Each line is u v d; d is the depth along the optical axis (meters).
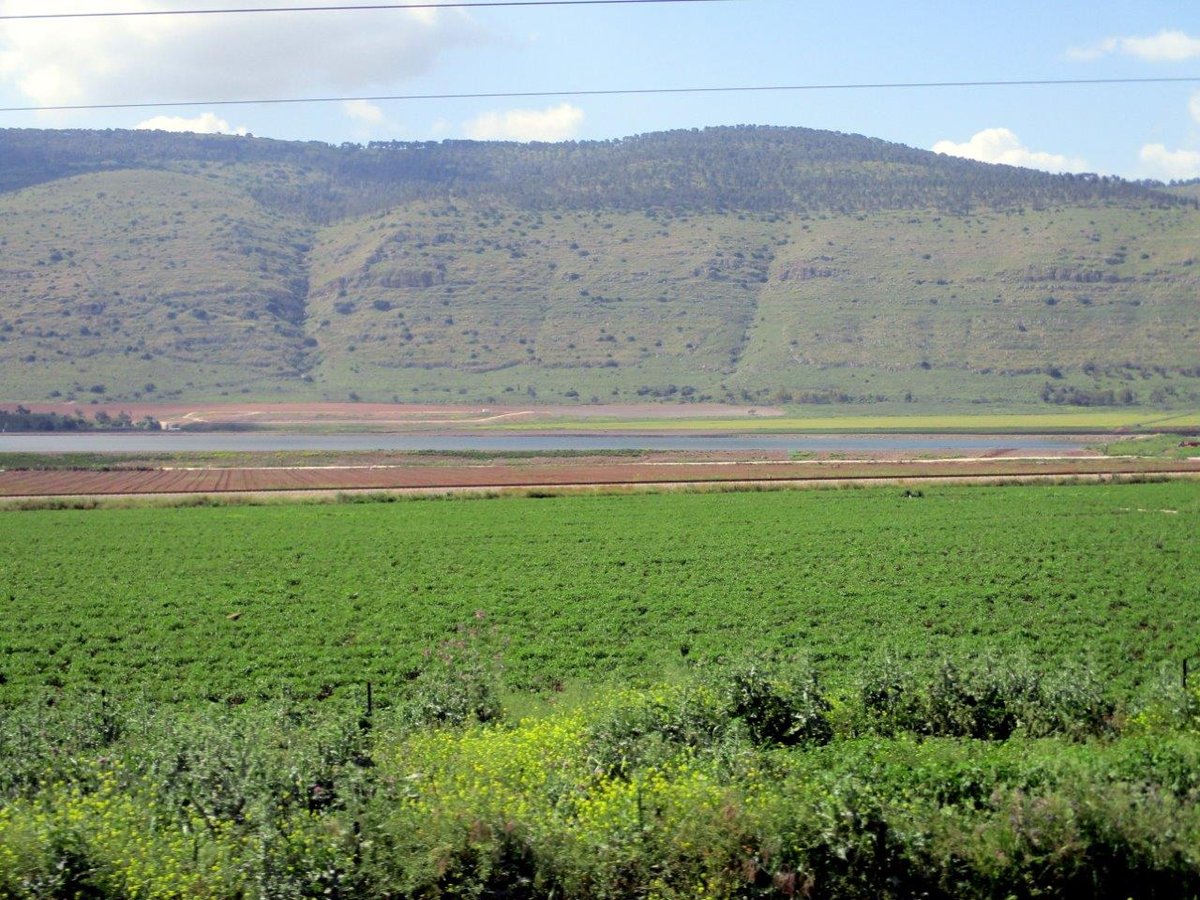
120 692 34.78
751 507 80.06
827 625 43.50
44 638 41.97
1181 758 21.25
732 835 18.19
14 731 23.55
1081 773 19.83
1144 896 18.34
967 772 19.94
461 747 22.55
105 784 19.78
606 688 32.31
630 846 17.98
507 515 76.81
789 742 24.73
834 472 110.19
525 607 46.84
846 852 17.94
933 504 81.06
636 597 48.78
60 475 115.56
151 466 132.00
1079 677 28.25
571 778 20.88
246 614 46.06
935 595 48.66
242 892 17.30
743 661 27.12
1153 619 44.31
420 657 38.94
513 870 17.78
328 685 36.00
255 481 106.94
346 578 53.72
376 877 17.59
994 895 17.95
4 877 16.88
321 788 19.44
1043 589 50.03
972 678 27.17
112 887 17.11
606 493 90.44
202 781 19.83
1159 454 145.00
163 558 59.47
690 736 23.48
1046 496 85.62
